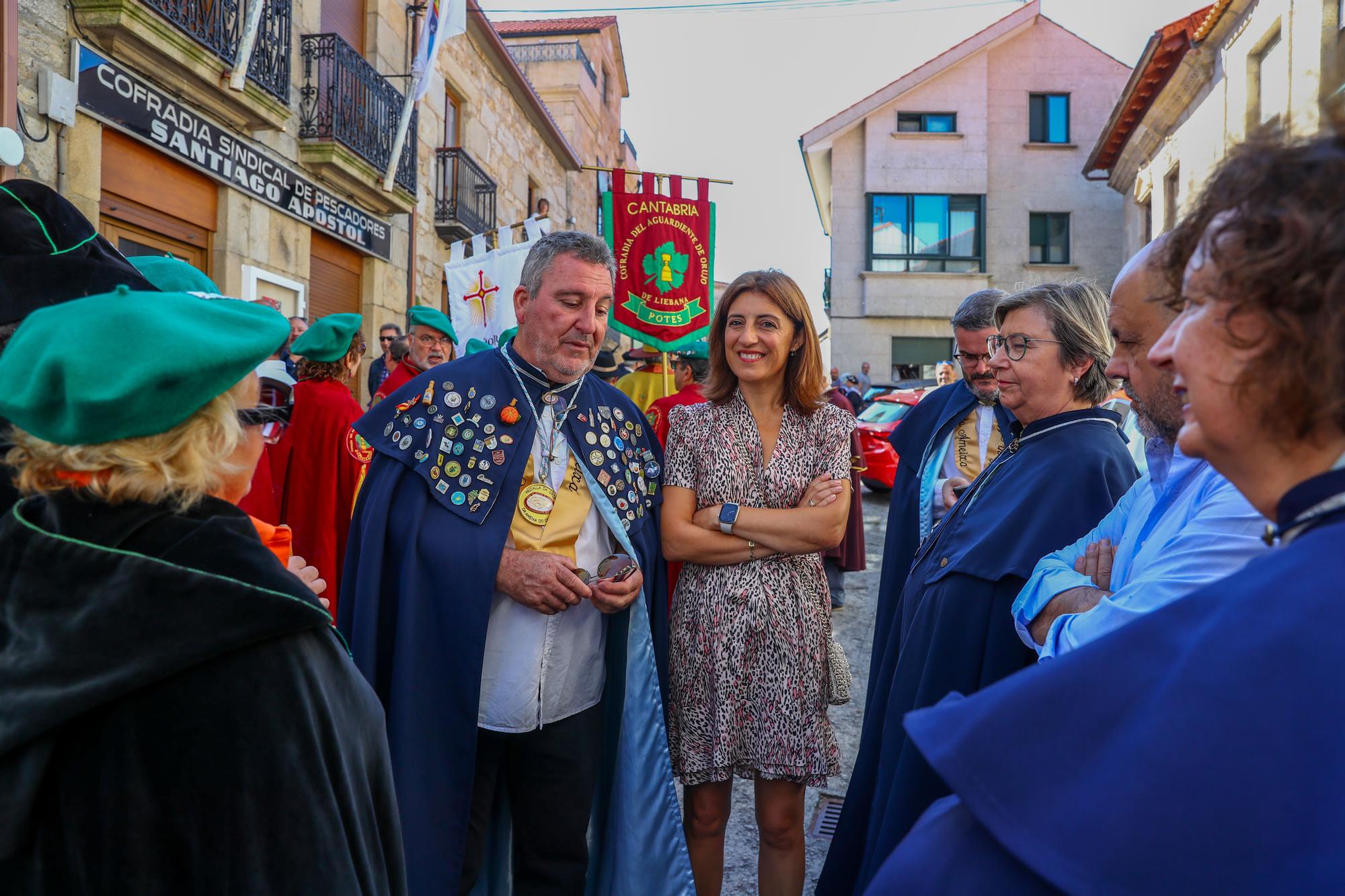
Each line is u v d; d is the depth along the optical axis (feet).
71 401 3.17
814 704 7.54
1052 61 68.49
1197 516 3.82
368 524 7.13
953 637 6.09
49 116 18.98
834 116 68.28
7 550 3.36
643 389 17.42
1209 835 1.86
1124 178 55.83
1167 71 41.60
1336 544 2.04
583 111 73.26
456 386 7.50
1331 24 25.50
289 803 3.26
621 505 7.55
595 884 7.96
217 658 3.23
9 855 3.09
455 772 6.75
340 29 32.68
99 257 5.53
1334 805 1.80
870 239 68.64
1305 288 2.03
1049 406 6.58
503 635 7.19
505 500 7.14
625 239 15.56
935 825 2.32
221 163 25.26
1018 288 6.94
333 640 3.70
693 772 7.55
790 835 7.63
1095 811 1.98
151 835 3.14
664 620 7.91
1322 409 2.06
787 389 8.05
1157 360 2.55
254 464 4.06
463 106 44.62
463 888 7.25
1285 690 1.90
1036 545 5.96
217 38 23.48
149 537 3.36
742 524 7.43
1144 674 2.11
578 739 7.45
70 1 19.70
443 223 41.29
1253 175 2.22
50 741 3.13
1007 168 68.44
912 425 10.02
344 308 34.24
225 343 3.39
